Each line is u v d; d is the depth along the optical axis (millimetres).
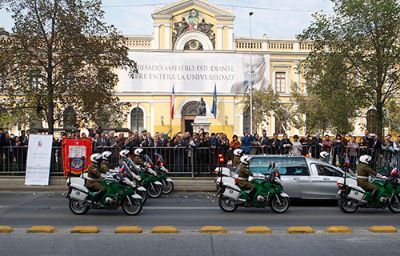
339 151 21094
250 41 51531
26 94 23250
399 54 22828
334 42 23781
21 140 21516
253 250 9148
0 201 16156
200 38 54375
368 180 13984
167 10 53750
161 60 51656
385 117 33656
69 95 23109
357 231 11031
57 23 22734
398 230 11156
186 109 52281
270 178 13922
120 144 20703
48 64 22844
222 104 52000
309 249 9242
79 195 13266
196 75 51812
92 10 23484
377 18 22609
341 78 23891
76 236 10367
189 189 19391
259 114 50375
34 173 19672
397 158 19844
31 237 10273
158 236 10375
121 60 24391
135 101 51812
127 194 13328
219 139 21328
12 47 22594
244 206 13961
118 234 10586
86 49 23109
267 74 53500
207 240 9977
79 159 19750
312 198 15586
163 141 21656
